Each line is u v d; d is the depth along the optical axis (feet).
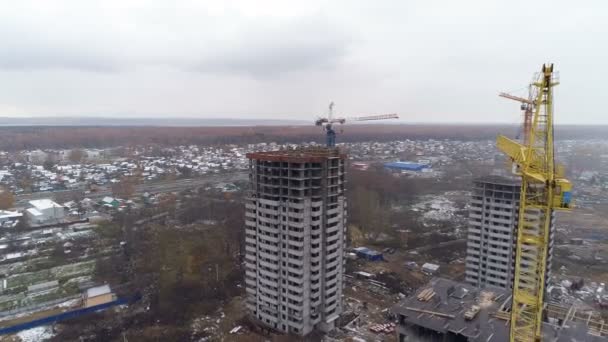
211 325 404.16
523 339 271.69
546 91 256.93
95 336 379.55
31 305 436.76
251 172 400.06
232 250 590.14
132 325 400.88
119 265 544.21
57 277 510.99
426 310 315.58
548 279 451.53
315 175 371.76
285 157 367.45
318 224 372.38
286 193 372.79
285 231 373.40
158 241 609.42
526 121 419.74
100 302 441.27
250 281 411.13
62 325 398.62
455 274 541.75
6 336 377.71
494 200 463.83
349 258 590.14
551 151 257.96
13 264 553.23
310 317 383.04
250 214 401.90
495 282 469.57
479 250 480.23
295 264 368.68
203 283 491.31
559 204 256.73
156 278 499.10
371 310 437.17
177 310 428.97
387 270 550.36
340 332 390.42
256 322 404.36
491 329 287.28
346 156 398.21
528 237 273.54
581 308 444.14
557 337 278.87
